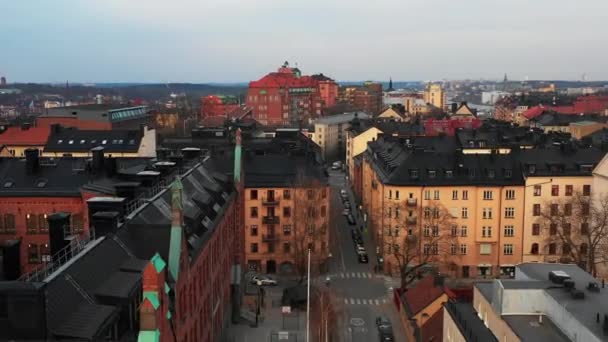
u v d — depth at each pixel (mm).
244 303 87812
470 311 60125
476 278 102562
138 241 46656
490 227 102375
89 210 50656
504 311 52344
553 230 100750
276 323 80750
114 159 78750
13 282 32188
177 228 43906
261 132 166875
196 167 79125
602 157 104438
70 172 81000
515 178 102625
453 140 134375
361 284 97375
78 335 32156
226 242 75938
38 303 31516
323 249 102250
